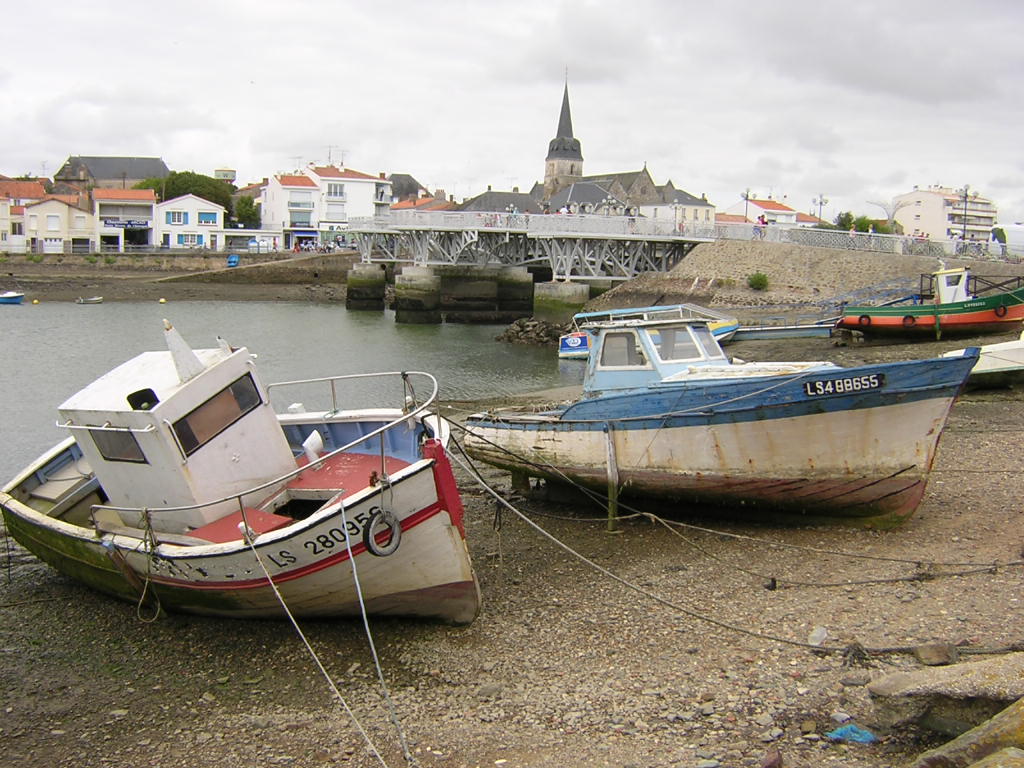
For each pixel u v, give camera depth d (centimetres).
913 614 862
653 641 864
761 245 4916
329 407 2623
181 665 914
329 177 10775
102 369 3469
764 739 655
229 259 8494
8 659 942
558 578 1084
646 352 1377
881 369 1112
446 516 912
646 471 1270
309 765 695
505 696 777
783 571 1043
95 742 762
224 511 1021
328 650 921
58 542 1076
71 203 9350
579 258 5603
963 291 3064
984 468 1445
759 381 1171
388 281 8188
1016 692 598
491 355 4097
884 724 639
